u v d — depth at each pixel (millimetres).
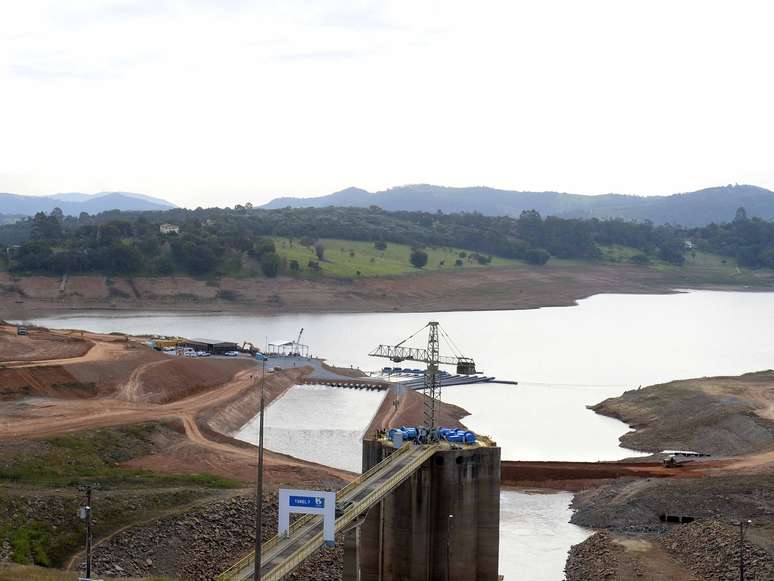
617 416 184500
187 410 158875
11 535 84062
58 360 180125
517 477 134000
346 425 168750
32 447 119562
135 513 94062
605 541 103312
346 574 79375
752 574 86750
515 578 93562
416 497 90438
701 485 120125
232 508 99625
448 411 186375
